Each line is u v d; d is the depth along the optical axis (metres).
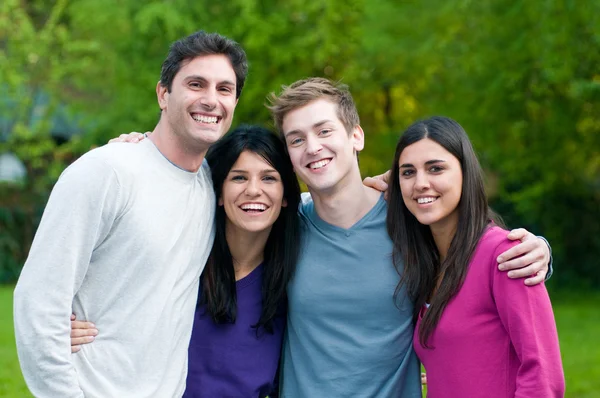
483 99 10.77
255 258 3.49
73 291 2.83
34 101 16.39
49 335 2.76
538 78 10.50
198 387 3.39
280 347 3.52
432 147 3.13
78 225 2.82
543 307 2.85
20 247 16.06
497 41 10.36
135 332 2.90
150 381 2.92
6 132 16.33
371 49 11.05
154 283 2.94
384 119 13.80
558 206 14.66
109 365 2.89
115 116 13.30
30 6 18.52
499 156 11.62
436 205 3.14
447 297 3.04
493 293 2.95
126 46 12.97
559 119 10.78
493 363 2.95
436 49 10.74
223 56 3.10
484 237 3.07
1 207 15.81
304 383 3.36
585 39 10.10
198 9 12.11
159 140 3.13
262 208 3.33
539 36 9.98
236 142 3.33
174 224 3.03
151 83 12.33
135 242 2.92
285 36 12.13
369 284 3.32
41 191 16.16
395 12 10.76
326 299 3.34
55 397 2.79
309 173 3.30
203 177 3.29
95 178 2.87
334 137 3.28
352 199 3.39
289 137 3.33
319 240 3.43
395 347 3.31
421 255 3.30
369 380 3.30
